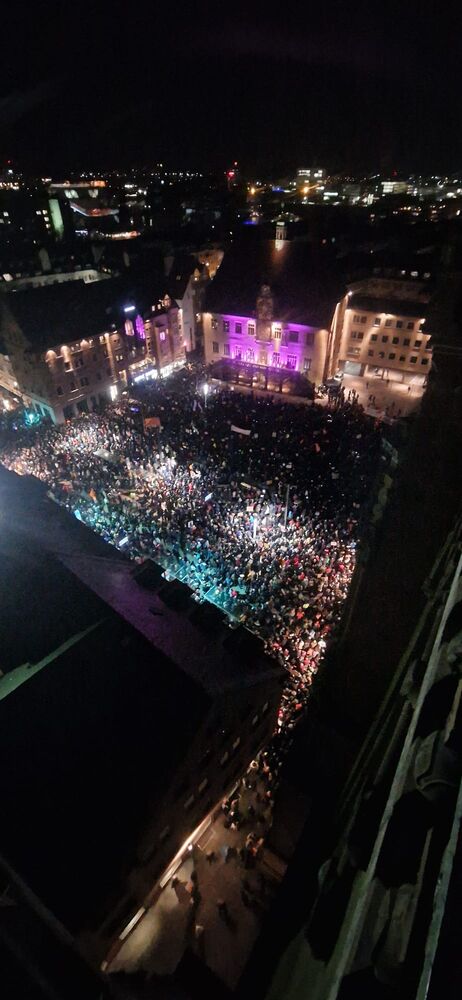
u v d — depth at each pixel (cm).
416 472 729
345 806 582
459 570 325
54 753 1047
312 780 980
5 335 4653
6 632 1144
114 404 4944
